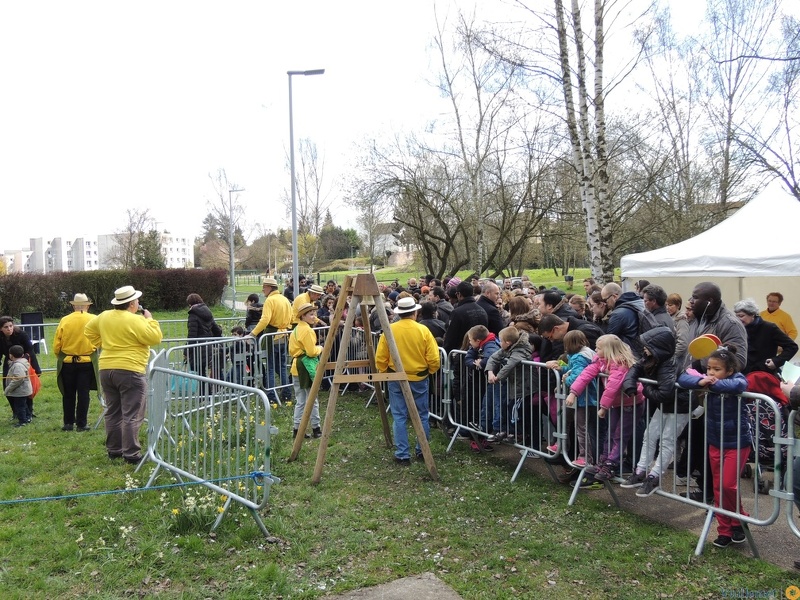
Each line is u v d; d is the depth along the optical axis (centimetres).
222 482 482
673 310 744
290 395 945
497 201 2381
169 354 700
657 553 425
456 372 682
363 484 568
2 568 401
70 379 762
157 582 388
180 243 11131
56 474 596
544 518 488
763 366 604
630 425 506
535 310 679
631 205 2092
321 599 369
